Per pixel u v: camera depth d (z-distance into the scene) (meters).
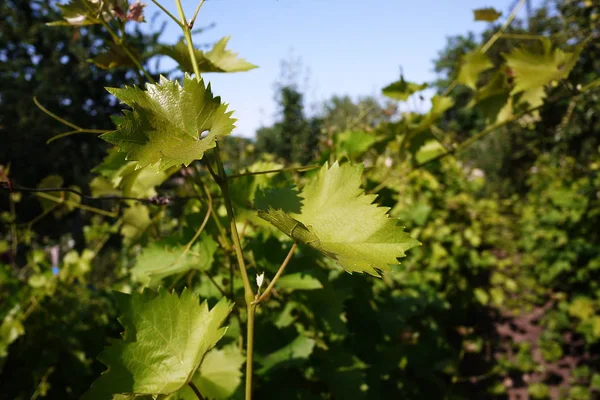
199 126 0.24
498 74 0.57
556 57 0.51
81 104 4.40
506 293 2.32
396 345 0.99
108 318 1.05
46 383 0.84
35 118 4.14
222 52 0.40
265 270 0.49
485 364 1.84
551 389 1.70
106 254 1.51
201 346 0.26
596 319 1.72
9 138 3.98
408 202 1.83
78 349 0.91
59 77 4.28
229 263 0.47
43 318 0.89
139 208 0.67
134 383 0.26
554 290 2.22
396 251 0.24
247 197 0.49
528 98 0.57
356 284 0.75
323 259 0.55
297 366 0.54
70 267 0.94
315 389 0.61
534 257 2.34
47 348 0.88
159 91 0.24
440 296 1.71
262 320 0.54
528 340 1.99
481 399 1.65
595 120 1.41
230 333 0.51
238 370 0.42
